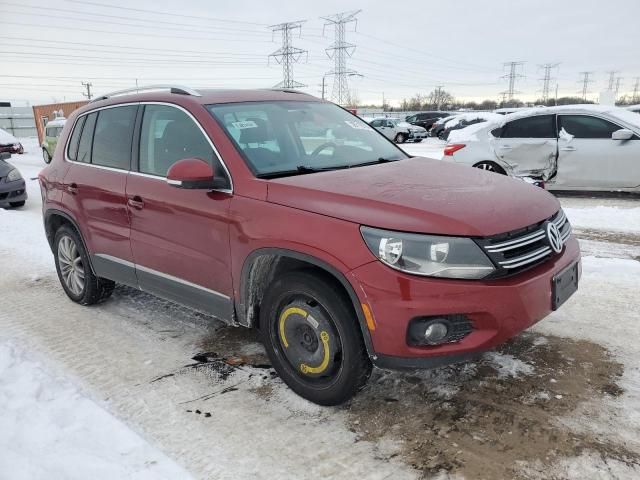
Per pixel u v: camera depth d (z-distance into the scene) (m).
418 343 2.71
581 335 3.88
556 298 2.99
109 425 3.00
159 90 4.25
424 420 3.00
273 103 4.12
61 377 3.61
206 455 2.79
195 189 3.49
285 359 3.30
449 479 2.54
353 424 3.00
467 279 2.67
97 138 4.58
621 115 8.99
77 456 2.73
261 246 3.13
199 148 3.62
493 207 2.90
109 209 4.26
